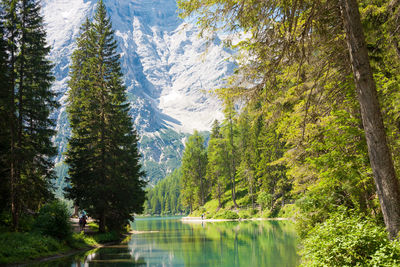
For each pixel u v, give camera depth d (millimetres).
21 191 20750
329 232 7301
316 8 7402
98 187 25297
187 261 15828
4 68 20719
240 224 44719
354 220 7320
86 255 18562
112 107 28594
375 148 6789
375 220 9445
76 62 35250
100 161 26391
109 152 27766
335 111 9664
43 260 16219
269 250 18422
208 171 77375
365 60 6984
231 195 70062
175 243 24656
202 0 7621
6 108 19891
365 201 11312
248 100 8555
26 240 17234
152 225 57406
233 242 23516
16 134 21812
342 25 8055
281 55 7531
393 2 7652
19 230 20078
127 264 15078
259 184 62812
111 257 17625
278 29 7551
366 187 10602
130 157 32719
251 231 32000
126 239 29562
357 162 9469
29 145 22250
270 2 7199
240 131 63094
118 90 29391
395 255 5969
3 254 14875
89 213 26734
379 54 8703
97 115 27422
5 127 20203
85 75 30359
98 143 26688
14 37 22203
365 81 6957
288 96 9438
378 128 6801
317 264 7035
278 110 9547
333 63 9016
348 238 6746
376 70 9477
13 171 20344
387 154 6711
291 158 12258
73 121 28109
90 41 30031
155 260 16359
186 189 80750
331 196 12312
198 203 79250
